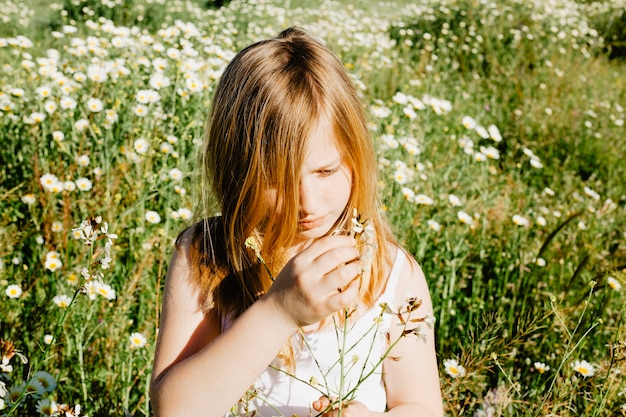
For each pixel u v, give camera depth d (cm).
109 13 896
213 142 136
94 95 382
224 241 137
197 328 135
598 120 609
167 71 436
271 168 122
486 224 339
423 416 134
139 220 292
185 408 102
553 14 952
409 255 154
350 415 107
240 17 873
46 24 880
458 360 201
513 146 538
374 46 726
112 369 212
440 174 390
